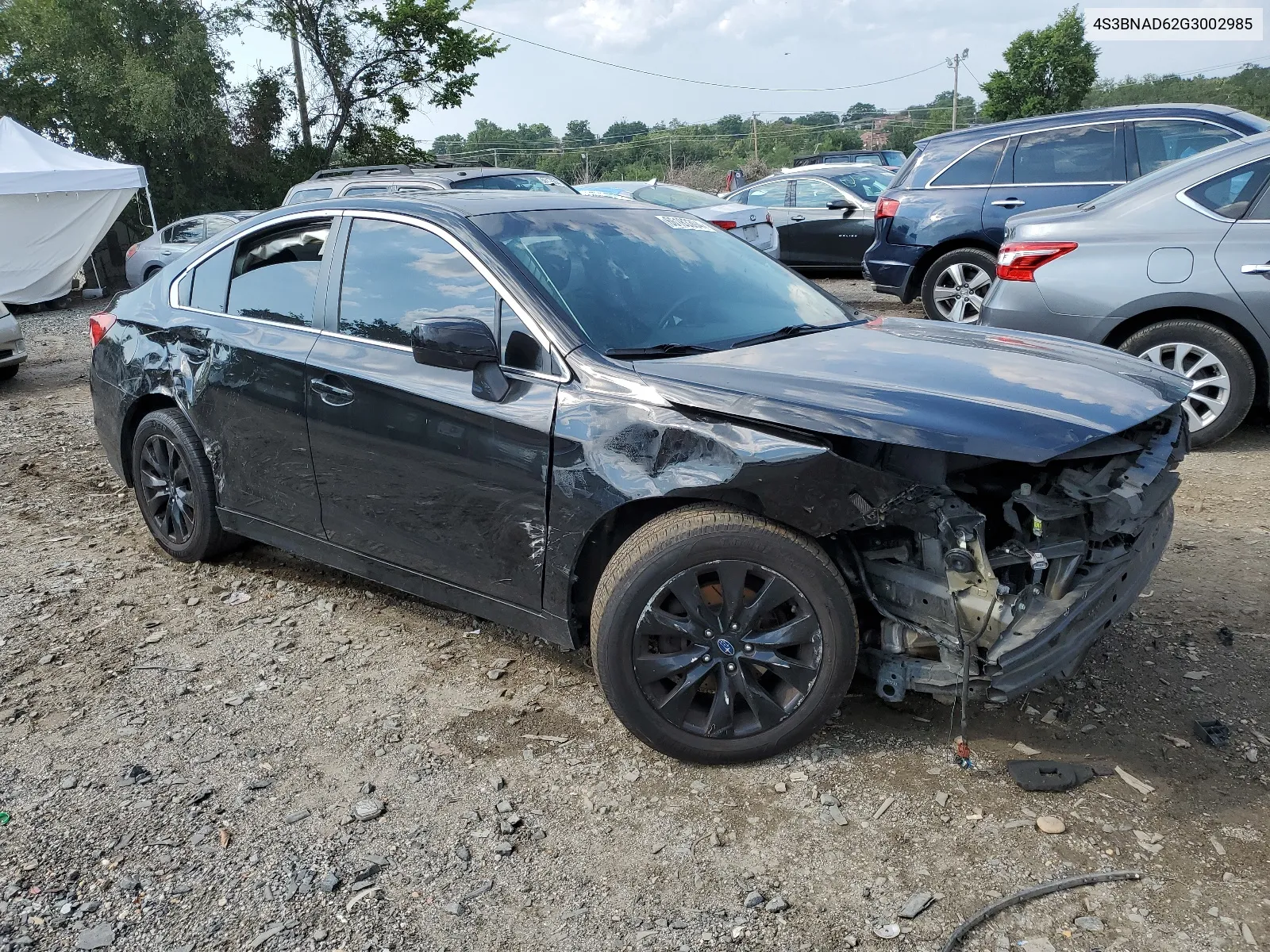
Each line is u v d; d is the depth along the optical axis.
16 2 24.06
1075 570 2.85
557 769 3.00
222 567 4.66
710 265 3.85
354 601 4.26
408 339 3.48
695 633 2.89
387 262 3.64
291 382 3.78
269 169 27.36
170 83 23.75
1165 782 2.82
